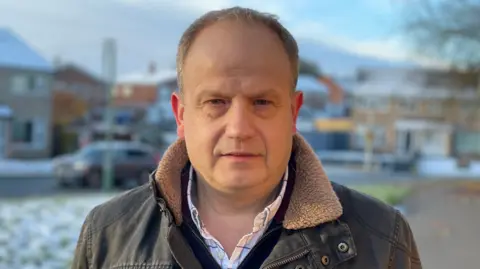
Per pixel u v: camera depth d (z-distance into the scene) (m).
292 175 1.46
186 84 1.38
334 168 30.45
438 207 11.01
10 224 8.62
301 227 1.38
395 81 44.94
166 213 1.42
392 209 1.54
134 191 1.64
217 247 1.41
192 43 1.37
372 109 43.22
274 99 1.32
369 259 1.41
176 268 1.41
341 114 45.47
